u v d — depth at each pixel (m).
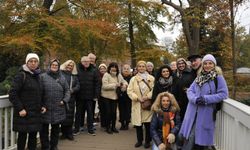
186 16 16.95
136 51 18.14
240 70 22.31
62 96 6.65
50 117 6.48
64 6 13.51
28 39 10.97
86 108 8.72
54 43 11.66
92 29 11.74
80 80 8.41
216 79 5.30
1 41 11.30
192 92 5.44
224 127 5.73
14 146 6.40
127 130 9.46
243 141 4.38
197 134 5.28
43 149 6.68
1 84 11.60
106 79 8.97
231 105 5.09
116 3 14.42
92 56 8.62
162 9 17.58
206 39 21.67
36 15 12.23
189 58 6.76
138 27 18.42
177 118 6.00
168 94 6.06
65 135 8.01
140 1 16.45
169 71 7.03
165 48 18.64
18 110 5.55
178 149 5.80
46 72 6.59
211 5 13.09
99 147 7.31
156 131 6.01
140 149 7.20
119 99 9.48
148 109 7.25
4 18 12.29
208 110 5.29
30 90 5.63
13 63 13.52
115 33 14.23
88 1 12.91
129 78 9.88
